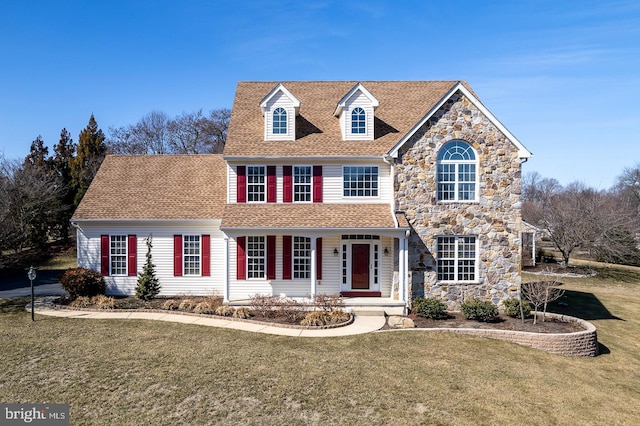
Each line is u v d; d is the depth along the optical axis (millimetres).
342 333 14734
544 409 9719
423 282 18141
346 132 20016
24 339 13469
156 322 15766
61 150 45062
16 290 23156
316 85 24688
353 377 10859
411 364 11914
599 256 38625
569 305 22031
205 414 8906
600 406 10172
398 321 15891
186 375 10758
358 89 19984
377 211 18828
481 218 18062
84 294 19109
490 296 18078
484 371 11703
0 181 33625
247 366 11406
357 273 19734
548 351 14078
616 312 20812
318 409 9195
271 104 20172
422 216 18188
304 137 20406
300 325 15352
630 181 60938
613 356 14461
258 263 19828
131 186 22141
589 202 36219
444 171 18344
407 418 8938
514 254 18031
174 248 20438
